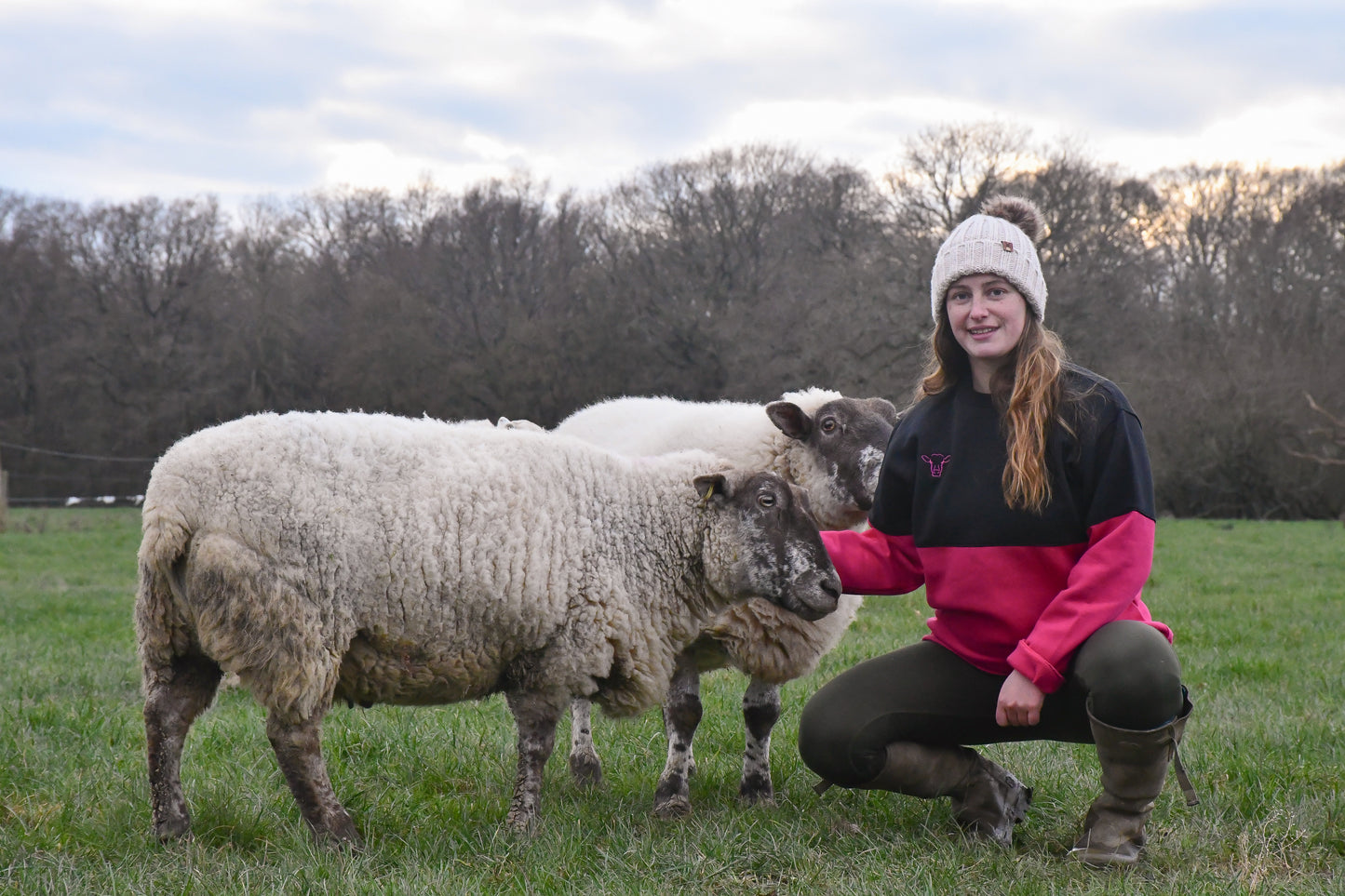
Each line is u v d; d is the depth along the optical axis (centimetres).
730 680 740
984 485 379
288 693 398
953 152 3259
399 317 4128
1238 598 1241
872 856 390
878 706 389
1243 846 387
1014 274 373
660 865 385
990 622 381
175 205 4531
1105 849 374
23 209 4475
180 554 398
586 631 444
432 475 427
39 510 3531
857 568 435
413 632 420
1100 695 354
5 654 842
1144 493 359
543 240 4553
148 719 414
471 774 518
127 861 385
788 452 599
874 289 3031
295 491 404
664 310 3919
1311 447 3331
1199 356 3528
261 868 375
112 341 4356
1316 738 548
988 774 415
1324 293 3462
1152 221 4000
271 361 4281
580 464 465
